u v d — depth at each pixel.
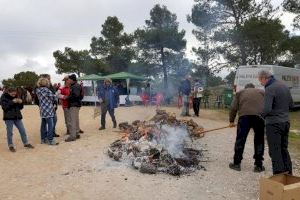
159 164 8.07
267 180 5.80
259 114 8.07
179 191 6.88
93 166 8.38
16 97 10.27
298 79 25.53
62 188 6.96
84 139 11.44
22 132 10.39
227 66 33.84
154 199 6.47
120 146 9.30
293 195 5.59
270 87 6.98
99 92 13.37
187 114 18.06
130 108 23.16
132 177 7.58
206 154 9.71
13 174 7.89
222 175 7.93
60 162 8.80
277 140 7.00
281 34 31.59
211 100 31.56
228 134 13.02
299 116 22.72
